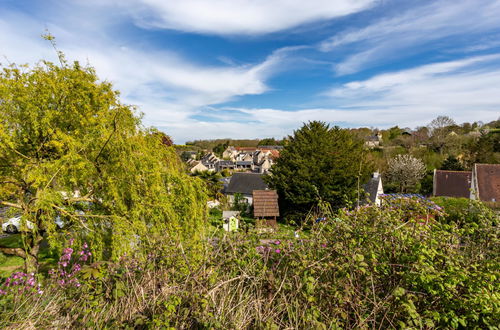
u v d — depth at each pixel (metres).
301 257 2.77
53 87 6.75
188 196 6.80
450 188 26.00
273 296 2.72
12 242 11.83
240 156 85.56
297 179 20.84
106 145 6.64
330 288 2.57
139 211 6.34
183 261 3.08
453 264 2.55
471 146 34.91
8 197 7.32
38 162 6.51
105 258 6.69
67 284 3.36
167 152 7.59
